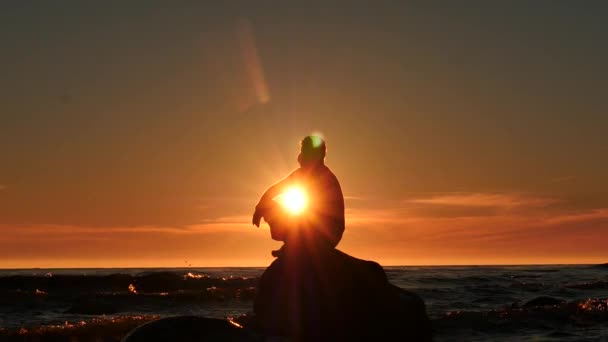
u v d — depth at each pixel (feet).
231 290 88.69
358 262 32.78
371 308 32.01
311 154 31.40
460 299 93.97
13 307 76.33
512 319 57.41
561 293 106.11
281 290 32.17
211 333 30.27
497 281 140.77
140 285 113.09
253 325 32.68
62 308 77.56
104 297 83.20
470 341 49.42
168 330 29.89
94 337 46.21
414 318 32.76
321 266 31.96
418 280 138.51
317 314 31.83
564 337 50.85
